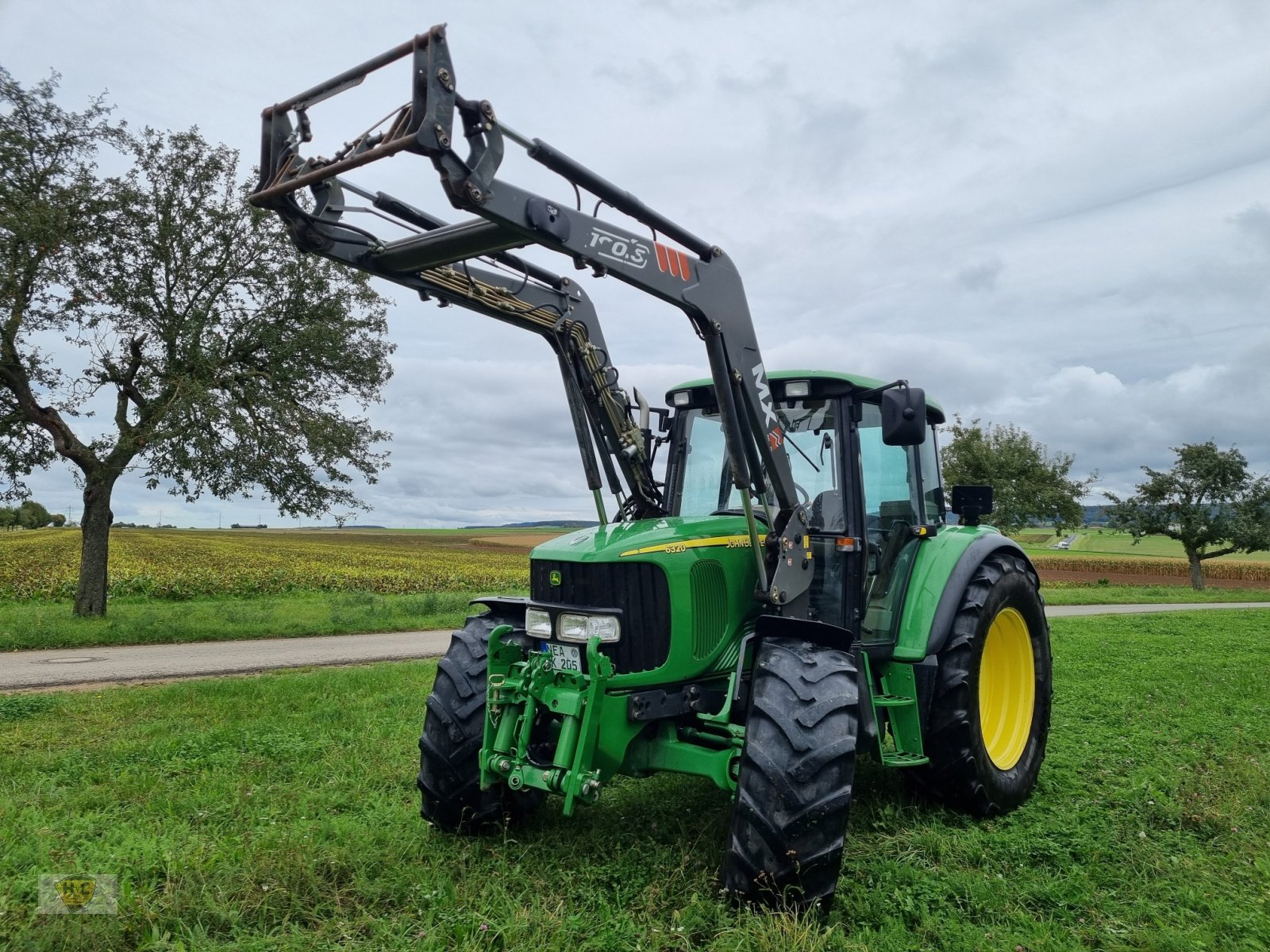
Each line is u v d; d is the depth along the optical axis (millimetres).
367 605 18641
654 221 3824
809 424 4707
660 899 3389
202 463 14250
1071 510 29312
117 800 4633
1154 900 3502
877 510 4820
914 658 4441
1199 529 33156
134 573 25031
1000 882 3586
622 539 4016
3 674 9875
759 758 3412
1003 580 5062
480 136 3143
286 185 3342
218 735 6082
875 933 3232
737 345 4055
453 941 3082
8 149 13156
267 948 2979
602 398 4773
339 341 15109
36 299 14172
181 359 14516
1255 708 7148
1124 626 15375
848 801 3365
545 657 3922
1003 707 5234
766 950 2994
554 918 3170
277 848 3705
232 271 14914
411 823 4293
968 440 30000
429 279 4066
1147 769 5301
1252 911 3346
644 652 3842
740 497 4789
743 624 4203
